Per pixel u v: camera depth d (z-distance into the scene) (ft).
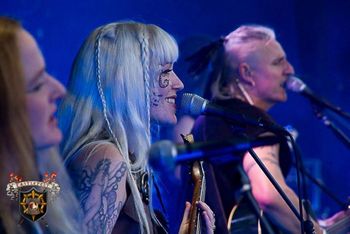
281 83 27.09
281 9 47.39
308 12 46.73
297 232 24.14
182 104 20.01
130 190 18.94
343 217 25.40
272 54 26.73
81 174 18.37
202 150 13.98
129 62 19.69
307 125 45.50
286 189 24.29
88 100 19.48
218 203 23.25
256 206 20.75
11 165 13.24
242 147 14.60
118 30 19.98
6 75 12.93
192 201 19.51
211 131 24.20
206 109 19.76
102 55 19.67
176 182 22.52
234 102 25.50
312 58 46.80
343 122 39.04
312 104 27.96
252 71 26.73
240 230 23.57
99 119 19.33
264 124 19.69
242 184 20.94
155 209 20.47
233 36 27.22
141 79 19.76
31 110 13.69
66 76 43.83
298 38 47.11
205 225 19.29
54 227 16.16
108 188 18.31
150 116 20.35
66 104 19.66
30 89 13.67
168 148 12.81
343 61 46.37
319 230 24.08
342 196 44.42
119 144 19.15
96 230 17.98
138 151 19.45
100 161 18.44
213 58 27.22
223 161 22.77
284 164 25.41
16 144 12.98
